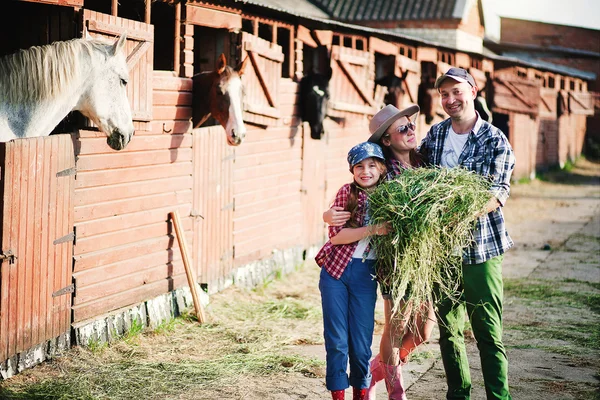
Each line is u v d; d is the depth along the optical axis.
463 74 4.36
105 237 6.02
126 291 6.31
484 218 4.24
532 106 21.05
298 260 9.98
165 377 5.36
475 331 4.30
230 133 7.16
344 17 22.91
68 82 5.46
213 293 7.79
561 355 6.13
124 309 6.24
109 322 6.04
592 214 16.39
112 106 5.68
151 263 6.68
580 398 5.04
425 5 22.88
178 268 7.11
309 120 9.77
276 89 8.88
